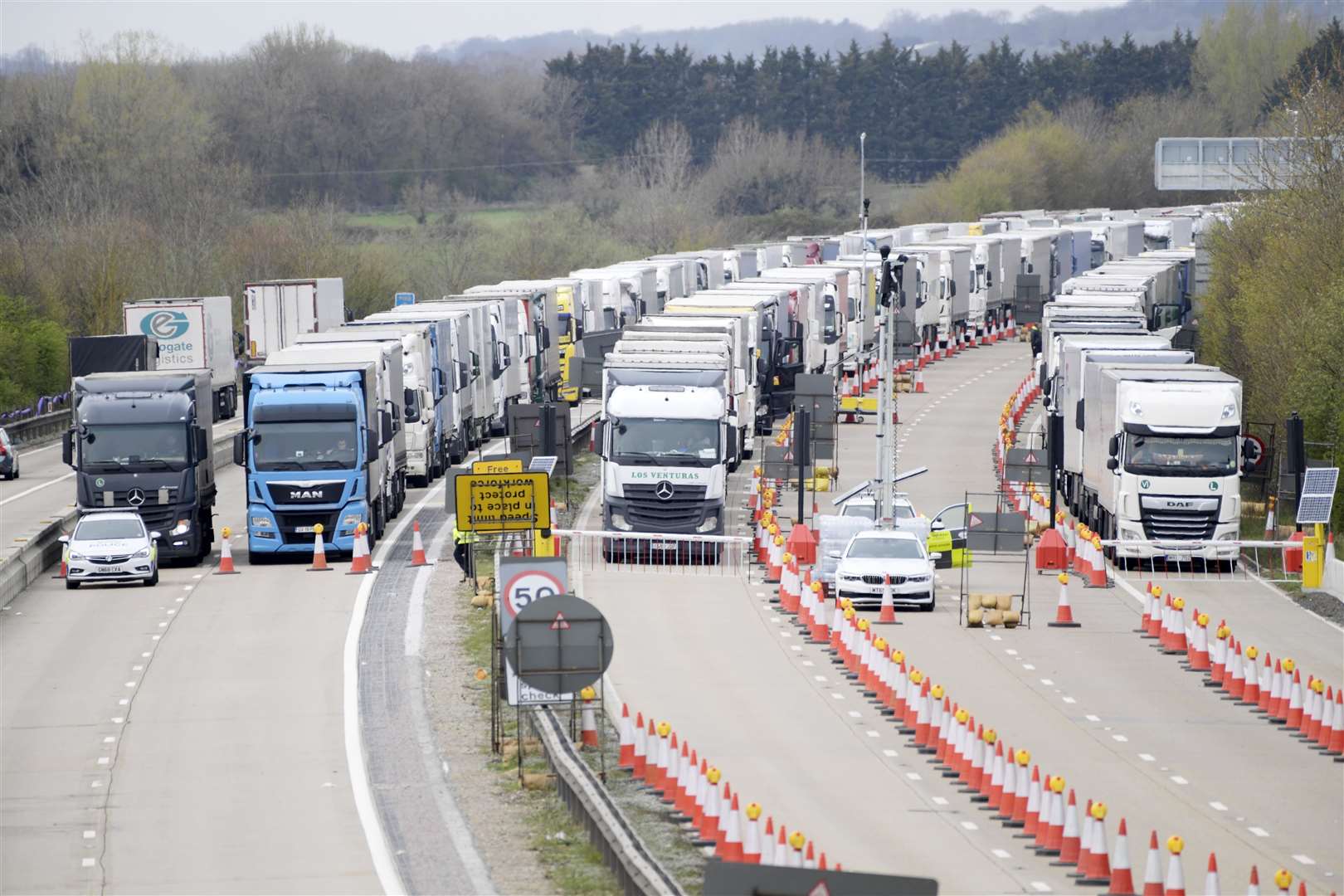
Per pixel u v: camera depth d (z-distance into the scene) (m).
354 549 162.50
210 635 137.00
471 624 138.12
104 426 167.62
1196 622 124.06
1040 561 165.88
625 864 74.12
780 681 119.25
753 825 74.62
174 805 93.31
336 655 128.50
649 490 167.62
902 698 109.00
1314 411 187.38
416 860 82.56
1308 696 105.31
